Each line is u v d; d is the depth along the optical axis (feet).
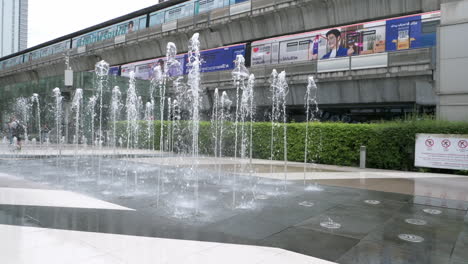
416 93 57.41
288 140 51.31
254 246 13.32
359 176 34.83
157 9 115.34
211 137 64.23
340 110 73.51
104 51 129.18
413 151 40.11
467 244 13.96
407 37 55.98
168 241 13.66
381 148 42.42
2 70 185.88
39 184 27.17
